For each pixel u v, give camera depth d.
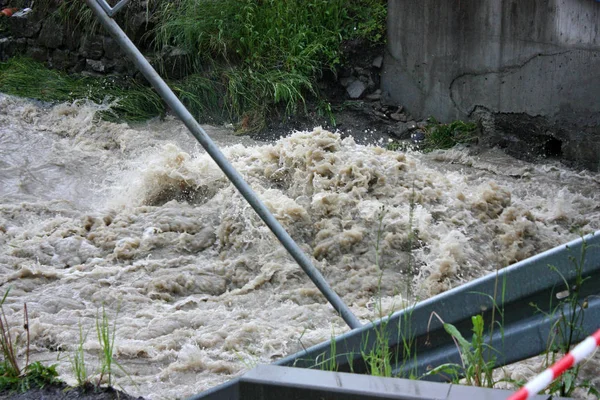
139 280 7.29
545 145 10.77
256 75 12.18
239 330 6.32
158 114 12.28
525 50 10.68
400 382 3.35
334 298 4.71
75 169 10.42
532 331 4.06
